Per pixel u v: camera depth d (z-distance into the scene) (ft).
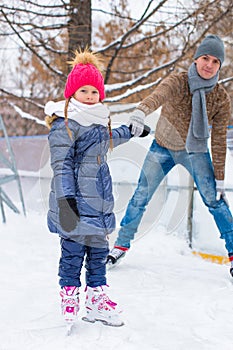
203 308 9.29
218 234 14.33
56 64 26.37
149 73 22.54
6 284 10.82
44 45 22.45
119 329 8.13
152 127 10.62
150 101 10.41
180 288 10.68
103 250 8.35
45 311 9.04
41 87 39.42
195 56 11.48
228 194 14.34
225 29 22.22
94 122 7.87
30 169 21.49
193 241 15.01
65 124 7.76
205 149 11.63
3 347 7.43
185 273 12.01
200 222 14.90
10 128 39.99
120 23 25.14
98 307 8.35
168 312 9.08
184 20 21.59
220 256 13.78
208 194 11.59
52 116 8.13
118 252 11.76
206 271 12.28
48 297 9.85
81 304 9.37
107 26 26.13
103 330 8.06
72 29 21.79
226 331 8.21
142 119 9.15
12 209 20.08
